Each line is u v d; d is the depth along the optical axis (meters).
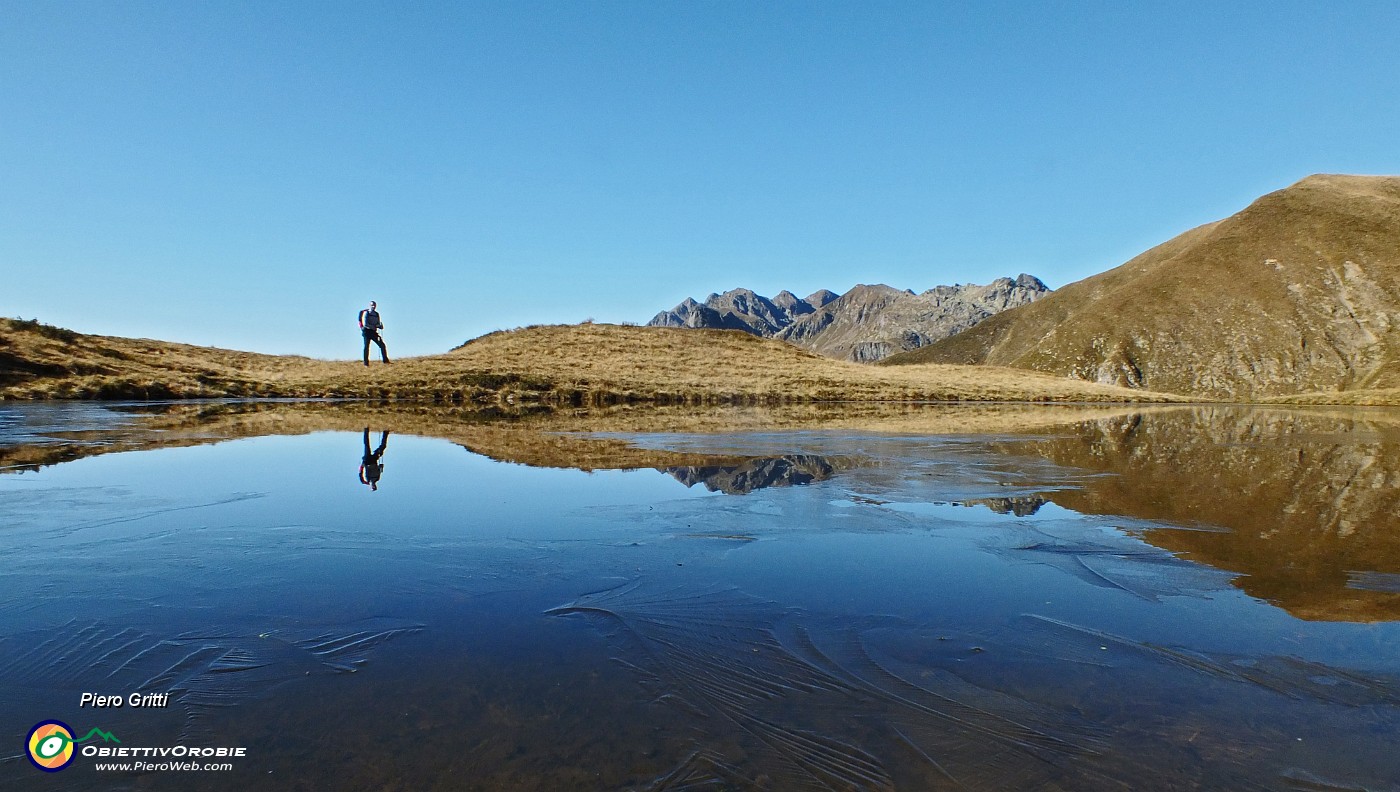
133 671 4.30
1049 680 4.30
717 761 3.42
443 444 15.32
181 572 6.12
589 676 4.30
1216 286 155.00
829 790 3.20
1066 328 172.38
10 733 3.60
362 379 35.50
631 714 3.87
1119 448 16.50
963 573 6.37
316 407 27.77
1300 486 10.91
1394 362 114.56
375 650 4.63
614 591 5.78
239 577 6.02
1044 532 7.85
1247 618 5.28
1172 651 4.70
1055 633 5.00
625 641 4.81
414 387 34.59
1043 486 10.80
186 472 11.06
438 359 43.44
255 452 13.44
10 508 8.41
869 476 11.60
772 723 3.79
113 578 5.96
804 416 27.89
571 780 3.25
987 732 3.71
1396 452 15.89
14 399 25.52
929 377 54.78
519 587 5.86
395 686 4.15
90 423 18.30
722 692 4.12
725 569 6.40
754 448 15.40
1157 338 150.12
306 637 4.81
